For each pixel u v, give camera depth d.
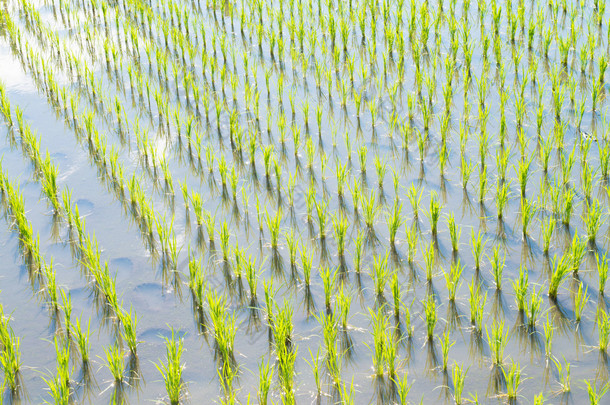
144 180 6.27
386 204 5.74
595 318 4.38
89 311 4.71
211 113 7.45
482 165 6.11
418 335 4.36
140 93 7.82
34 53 9.11
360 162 6.17
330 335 4.08
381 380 4.02
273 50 8.96
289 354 4.11
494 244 5.15
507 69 8.00
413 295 4.70
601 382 3.91
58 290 4.92
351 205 5.75
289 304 4.70
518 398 3.84
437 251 5.13
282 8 10.01
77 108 7.63
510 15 8.98
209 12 10.35
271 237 5.30
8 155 6.74
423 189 5.89
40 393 4.05
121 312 4.65
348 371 4.11
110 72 8.52
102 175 6.36
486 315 4.48
